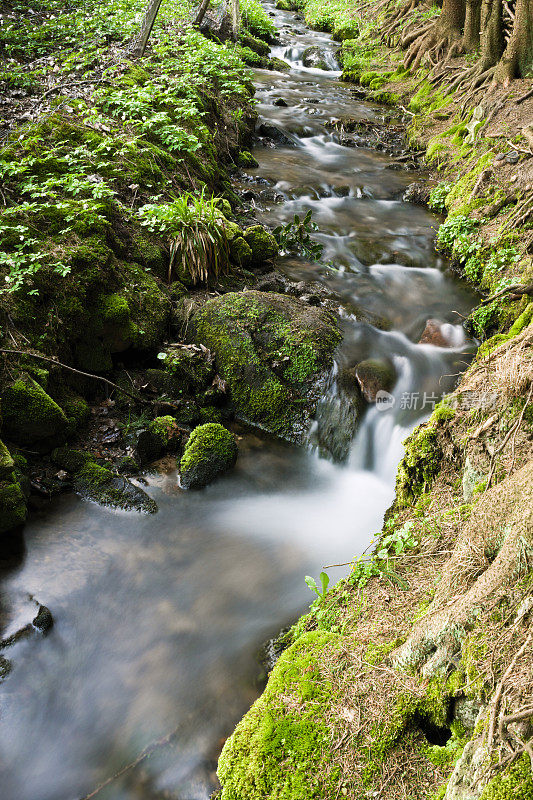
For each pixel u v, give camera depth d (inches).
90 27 465.1
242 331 252.1
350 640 132.8
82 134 303.0
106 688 152.2
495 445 152.8
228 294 266.7
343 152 482.6
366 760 108.7
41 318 221.3
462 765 93.0
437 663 113.4
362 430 236.5
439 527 156.7
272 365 247.0
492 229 331.9
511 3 480.4
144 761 137.0
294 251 335.6
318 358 248.5
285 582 183.9
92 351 237.6
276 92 594.9
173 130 337.7
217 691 151.8
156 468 221.0
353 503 220.2
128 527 197.5
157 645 163.0
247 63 682.2
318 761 109.6
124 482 207.8
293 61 759.7
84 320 233.3
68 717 145.7
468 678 102.9
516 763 83.6
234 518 207.9
